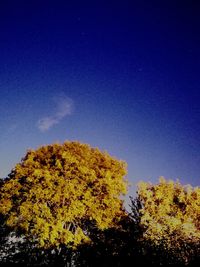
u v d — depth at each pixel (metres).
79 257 23.09
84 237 22.41
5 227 23.00
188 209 26.02
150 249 21.09
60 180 22.45
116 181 24.66
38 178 23.06
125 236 24.12
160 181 27.77
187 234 23.09
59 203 22.31
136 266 21.84
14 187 23.03
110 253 23.36
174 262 19.50
